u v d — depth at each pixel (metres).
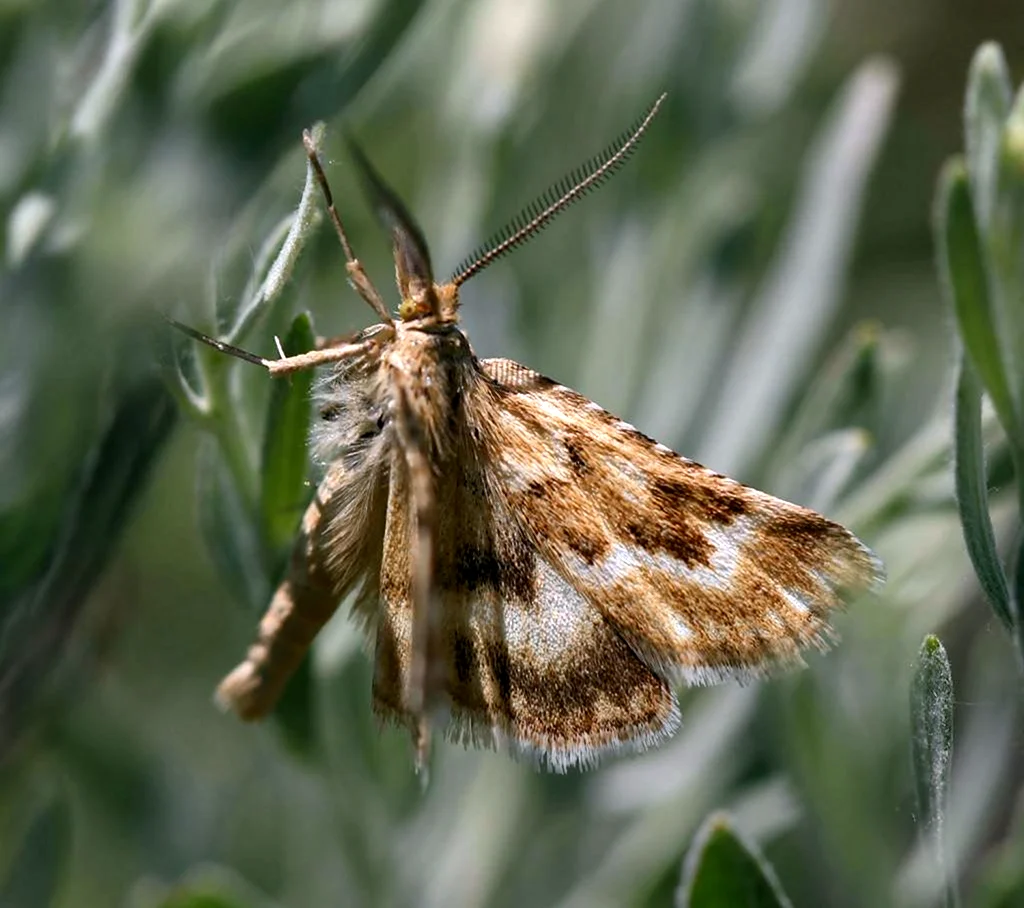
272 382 0.10
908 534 0.12
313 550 0.10
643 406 0.12
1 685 0.11
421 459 0.10
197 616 0.13
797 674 0.12
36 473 0.10
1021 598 0.09
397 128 0.13
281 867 0.13
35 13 0.10
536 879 0.13
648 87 0.13
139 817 0.13
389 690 0.10
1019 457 0.09
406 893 0.12
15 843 0.12
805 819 0.12
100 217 0.10
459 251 0.12
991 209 0.09
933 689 0.10
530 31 0.12
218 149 0.11
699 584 0.10
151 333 0.10
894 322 0.16
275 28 0.11
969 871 0.12
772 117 0.13
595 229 0.13
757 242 0.13
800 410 0.12
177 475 0.13
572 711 0.10
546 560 0.10
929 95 0.17
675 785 0.12
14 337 0.10
